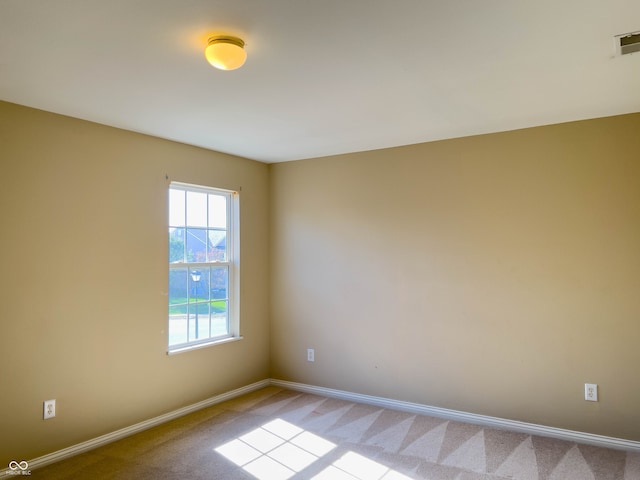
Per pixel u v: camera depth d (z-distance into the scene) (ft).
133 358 10.84
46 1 5.27
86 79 7.73
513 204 11.16
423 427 11.16
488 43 6.55
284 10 5.57
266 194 15.06
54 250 9.39
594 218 10.25
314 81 7.93
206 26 5.97
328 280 13.96
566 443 10.15
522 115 10.03
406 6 5.51
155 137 11.56
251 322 14.42
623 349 9.91
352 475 8.67
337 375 13.70
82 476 8.63
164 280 11.66
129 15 5.64
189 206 12.81
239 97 8.70
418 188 12.48
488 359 11.36
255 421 11.59
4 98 8.59
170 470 8.88
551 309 10.66
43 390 9.13
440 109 9.54
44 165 9.29
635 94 8.76
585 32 6.23
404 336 12.58
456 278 11.86
